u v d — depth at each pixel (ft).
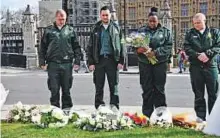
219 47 28.32
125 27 124.77
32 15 148.15
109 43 29.76
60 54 30.12
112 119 24.76
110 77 30.04
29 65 140.67
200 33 28.37
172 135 23.20
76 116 27.02
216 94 28.45
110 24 30.01
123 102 44.24
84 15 190.29
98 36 29.91
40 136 23.13
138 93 54.90
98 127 24.32
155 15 29.32
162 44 28.96
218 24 218.18
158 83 29.22
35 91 58.59
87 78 88.43
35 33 145.79
